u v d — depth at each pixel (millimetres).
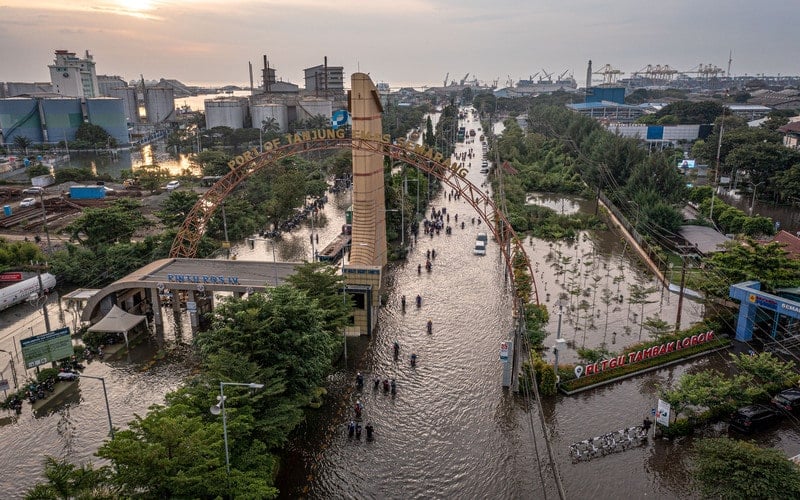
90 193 165250
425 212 152750
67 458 51656
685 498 45969
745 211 150125
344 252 105375
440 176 90688
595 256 115875
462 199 167750
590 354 68062
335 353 68750
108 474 36750
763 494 38469
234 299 58031
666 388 62875
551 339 76375
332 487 47938
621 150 165500
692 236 115938
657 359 68688
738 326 74812
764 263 78938
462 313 85812
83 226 110875
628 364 67500
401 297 92312
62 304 90500
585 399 61344
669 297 91938
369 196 94625
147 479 35938
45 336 66000
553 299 91562
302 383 53594
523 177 190000
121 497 35344
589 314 85250
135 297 88750
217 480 38344
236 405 45438
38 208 152625
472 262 111062
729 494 39531
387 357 71312
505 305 89000
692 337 72375
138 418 40125
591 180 174250
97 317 82000
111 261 99188
